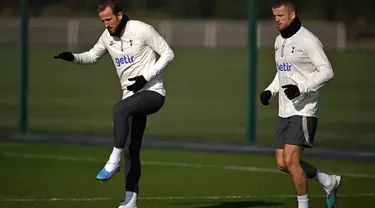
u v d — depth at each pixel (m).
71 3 129.00
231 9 128.38
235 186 30.05
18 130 46.59
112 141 41.41
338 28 103.69
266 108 58.69
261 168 34.47
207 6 129.00
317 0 108.75
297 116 21.62
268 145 40.22
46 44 112.06
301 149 21.73
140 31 22.11
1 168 34.03
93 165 34.94
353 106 60.81
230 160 36.88
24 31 42.75
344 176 32.62
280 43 21.73
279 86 22.20
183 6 127.88
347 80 79.38
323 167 35.25
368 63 93.25
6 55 102.94
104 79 80.69
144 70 22.38
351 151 39.06
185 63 99.12
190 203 26.66
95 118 53.06
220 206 26.14
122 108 21.88
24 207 25.66
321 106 60.69
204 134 46.59
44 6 127.19
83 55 23.30
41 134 44.09
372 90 71.75
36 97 65.81
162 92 22.48
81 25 116.38
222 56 107.75
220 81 80.88
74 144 41.44
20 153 38.38
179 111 58.69
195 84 78.38
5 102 61.88
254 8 39.03
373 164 36.28
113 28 22.11
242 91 72.69
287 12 21.30
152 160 36.75
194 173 33.16
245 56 107.50
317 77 20.78
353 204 26.44
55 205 26.02
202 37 120.00
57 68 90.12
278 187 29.86
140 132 23.00
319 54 21.03
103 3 22.00
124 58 22.42
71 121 51.41
